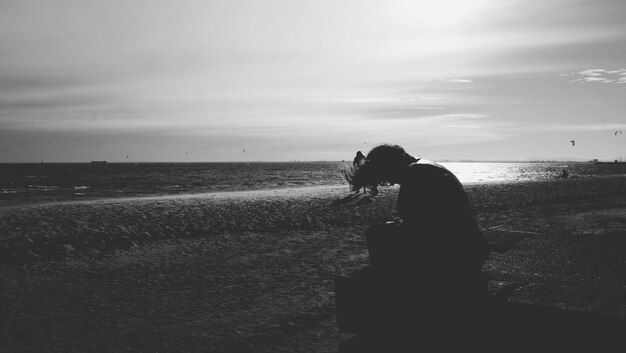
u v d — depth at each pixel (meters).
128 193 32.19
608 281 3.78
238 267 6.82
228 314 4.51
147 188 40.12
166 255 7.86
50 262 7.30
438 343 3.23
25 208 14.66
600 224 9.75
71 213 12.88
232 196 21.62
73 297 5.29
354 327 3.63
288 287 5.54
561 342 2.91
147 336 3.92
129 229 10.01
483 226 10.30
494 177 65.12
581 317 2.88
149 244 8.94
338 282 3.73
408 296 3.34
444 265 3.24
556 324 2.93
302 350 3.46
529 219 11.45
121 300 5.13
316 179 60.72
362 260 7.17
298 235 10.00
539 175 75.19
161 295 5.32
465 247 3.24
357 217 12.73
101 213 12.90
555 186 25.92
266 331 3.94
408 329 3.33
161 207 14.80
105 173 99.75
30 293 5.48
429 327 3.27
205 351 3.56
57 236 9.05
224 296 5.21
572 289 3.56
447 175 3.31
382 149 3.39
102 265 7.09
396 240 3.39
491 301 3.20
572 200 17.73
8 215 12.24
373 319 3.51
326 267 6.68
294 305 4.73
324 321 4.15
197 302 4.99
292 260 7.29
